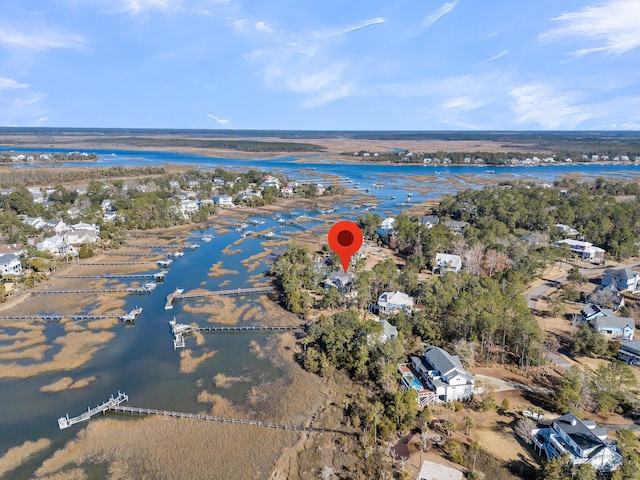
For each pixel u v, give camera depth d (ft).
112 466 178.40
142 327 301.63
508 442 189.06
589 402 210.79
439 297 294.46
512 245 428.56
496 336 258.37
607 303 319.27
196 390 231.50
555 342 270.87
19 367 249.55
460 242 435.94
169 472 175.63
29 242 456.04
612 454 169.48
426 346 259.60
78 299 348.18
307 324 302.66
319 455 185.37
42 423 204.64
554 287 367.86
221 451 187.21
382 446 187.93
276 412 213.25
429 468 172.14
